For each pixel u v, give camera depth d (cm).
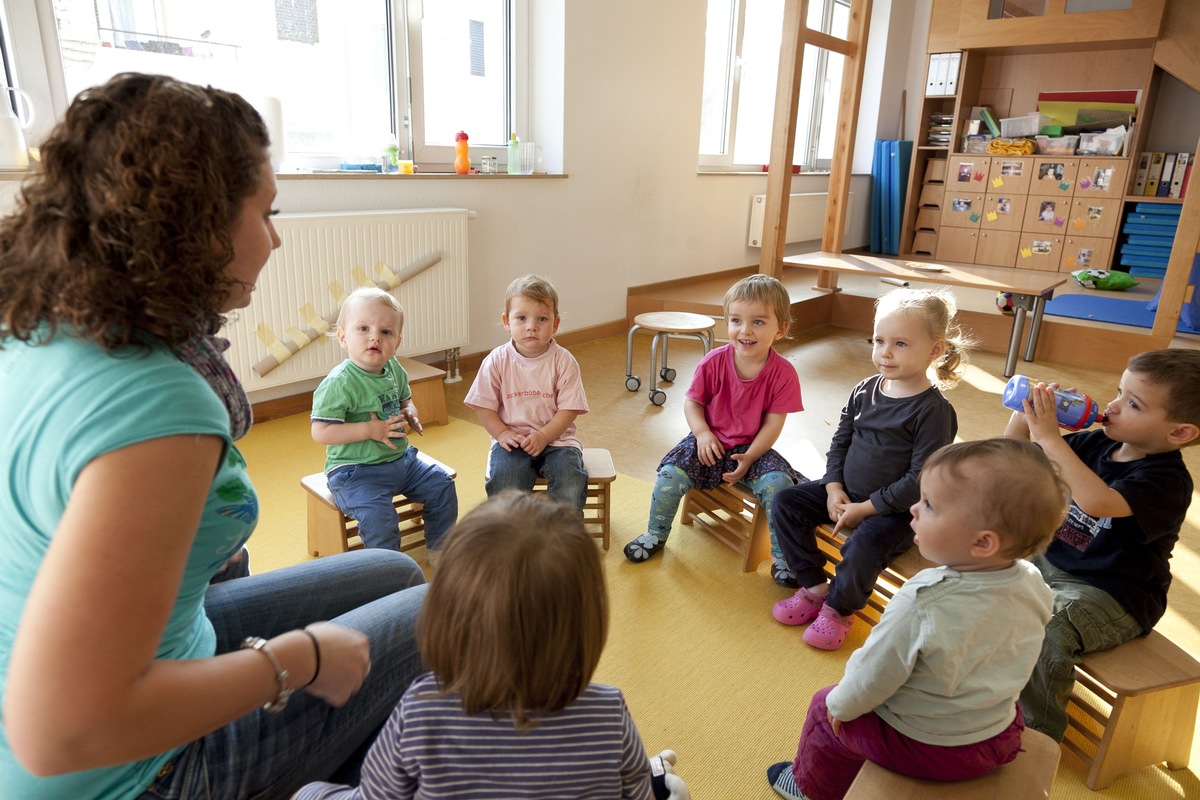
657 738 151
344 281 308
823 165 718
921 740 111
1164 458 144
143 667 59
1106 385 399
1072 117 591
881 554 172
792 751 149
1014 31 557
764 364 220
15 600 63
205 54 283
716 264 576
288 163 318
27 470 59
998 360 446
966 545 109
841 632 179
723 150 588
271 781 82
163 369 63
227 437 65
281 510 237
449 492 206
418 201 346
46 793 68
